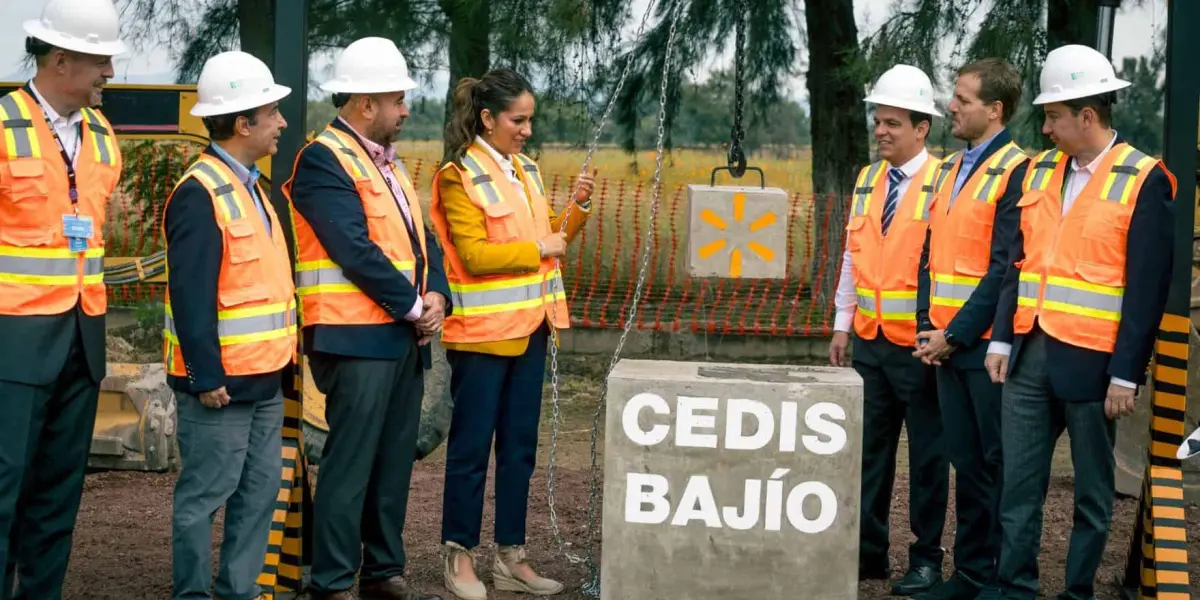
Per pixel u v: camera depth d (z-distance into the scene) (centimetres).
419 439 624
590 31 916
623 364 423
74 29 366
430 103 1116
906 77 460
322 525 416
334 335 408
